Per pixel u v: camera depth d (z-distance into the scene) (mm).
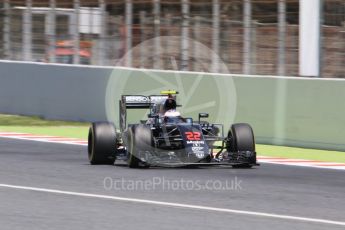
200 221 27641
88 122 65438
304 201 32312
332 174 41281
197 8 71250
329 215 29203
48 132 60688
